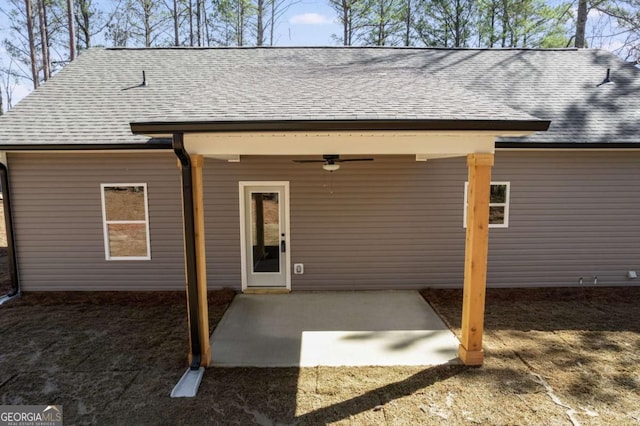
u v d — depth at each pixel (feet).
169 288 25.00
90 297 23.94
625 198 24.71
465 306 15.58
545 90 26.78
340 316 21.01
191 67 29.37
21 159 23.54
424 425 11.87
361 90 16.40
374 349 17.03
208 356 15.55
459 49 32.96
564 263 25.30
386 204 24.90
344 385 14.11
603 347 17.04
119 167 23.94
